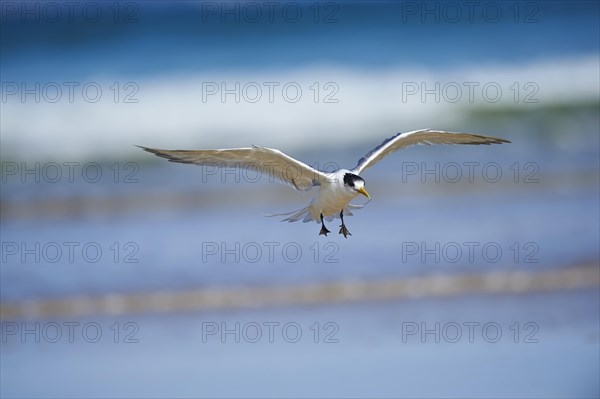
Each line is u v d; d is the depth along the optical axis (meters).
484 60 29.25
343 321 13.13
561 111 25.55
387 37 30.94
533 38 30.69
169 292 14.62
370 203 18.97
